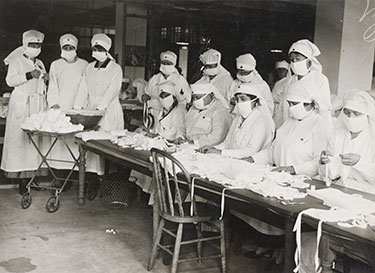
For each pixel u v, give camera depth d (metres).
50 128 5.00
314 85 3.68
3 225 4.54
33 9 8.86
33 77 5.71
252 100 4.03
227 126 4.60
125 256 3.92
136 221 4.84
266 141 4.04
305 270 2.78
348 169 3.19
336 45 6.24
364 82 6.12
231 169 3.29
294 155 3.63
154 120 5.79
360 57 6.12
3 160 5.74
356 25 6.10
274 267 3.69
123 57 9.25
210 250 4.09
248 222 3.69
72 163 5.81
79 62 6.06
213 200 3.10
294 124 3.71
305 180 3.27
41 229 4.48
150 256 3.71
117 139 4.73
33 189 5.86
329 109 3.63
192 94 4.67
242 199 2.83
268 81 8.24
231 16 8.89
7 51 8.77
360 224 2.28
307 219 2.41
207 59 5.78
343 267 2.83
